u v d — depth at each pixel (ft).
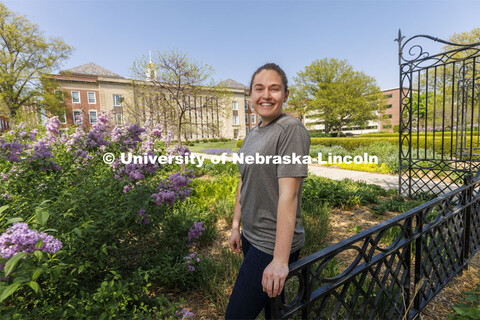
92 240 6.52
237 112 155.84
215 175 26.37
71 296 6.20
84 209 7.18
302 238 4.17
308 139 3.53
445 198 6.92
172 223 10.16
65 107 91.61
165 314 5.89
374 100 100.17
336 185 17.71
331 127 117.19
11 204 6.95
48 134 12.58
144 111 31.81
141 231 8.16
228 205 14.48
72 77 110.42
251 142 4.17
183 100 28.35
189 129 32.07
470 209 8.65
